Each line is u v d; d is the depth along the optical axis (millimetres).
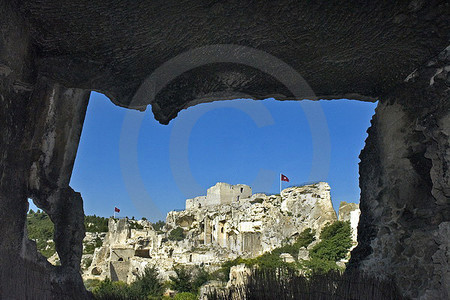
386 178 5582
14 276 4043
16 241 4309
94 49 4590
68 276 5203
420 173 5004
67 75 4707
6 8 3771
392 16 3967
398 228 5184
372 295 4449
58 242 5379
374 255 5508
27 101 4520
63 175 5508
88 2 3848
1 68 3807
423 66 4746
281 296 4664
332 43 4438
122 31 4277
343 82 5457
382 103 5762
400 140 5266
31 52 4426
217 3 3824
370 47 4516
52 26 4227
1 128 3955
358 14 3941
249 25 4156
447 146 4273
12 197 4230
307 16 3986
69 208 5508
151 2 3812
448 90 4367
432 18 3973
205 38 4402
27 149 4582
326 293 4535
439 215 4496
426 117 4641
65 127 5434
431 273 4438
